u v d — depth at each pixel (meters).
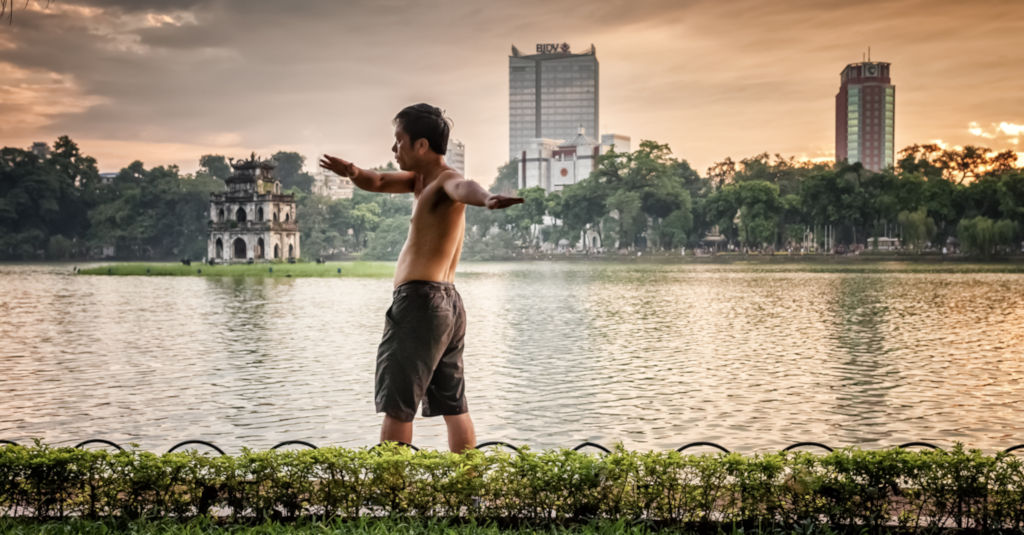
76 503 7.17
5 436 16.41
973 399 19.77
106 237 171.75
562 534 6.45
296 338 33.88
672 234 147.00
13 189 177.50
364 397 20.44
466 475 6.82
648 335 34.34
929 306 47.75
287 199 136.50
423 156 7.32
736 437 16.12
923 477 6.76
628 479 7.05
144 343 32.16
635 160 157.75
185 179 187.25
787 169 183.62
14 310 48.56
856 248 134.62
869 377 23.19
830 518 6.75
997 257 120.00
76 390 21.52
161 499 7.08
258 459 7.05
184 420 17.83
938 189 124.62
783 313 44.47
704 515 6.82
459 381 7.51
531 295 60.94
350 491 6.96
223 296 61.97
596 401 19.84
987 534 6.64
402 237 160.75
